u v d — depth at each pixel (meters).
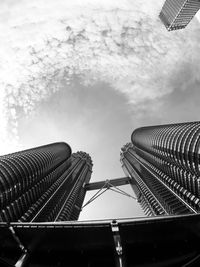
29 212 150.00
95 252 29.44
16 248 31.56
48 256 30.92
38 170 162.62
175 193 167.38
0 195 112.75
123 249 27.94
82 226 27.09
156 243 29.03
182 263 28.45
